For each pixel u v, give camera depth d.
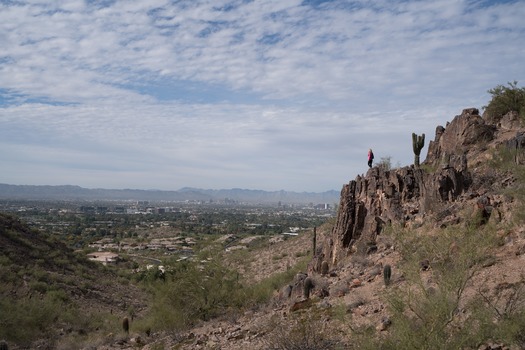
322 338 10.82
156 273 45.00
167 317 22.84
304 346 10.68
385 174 22.58
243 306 23.19
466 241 9.03
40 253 45.00
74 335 25.98
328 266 21.34
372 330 9.77
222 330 16.94
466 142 23.73
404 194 20.94
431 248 9.49
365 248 19.62
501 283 10.72
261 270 42.38
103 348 20.47
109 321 31.08
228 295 24.28
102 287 42.69
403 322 8.23
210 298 23.94
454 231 9.34
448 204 18.06
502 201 15.27
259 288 26.09
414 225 16.72
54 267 43.56
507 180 17.83
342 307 10.85
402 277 14.20
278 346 11.45
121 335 22.61
